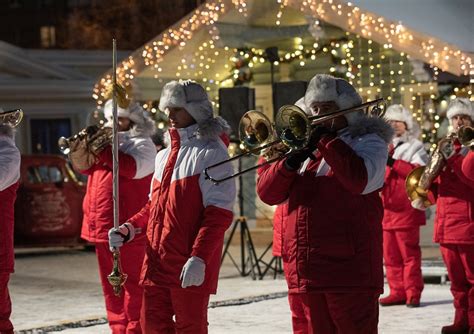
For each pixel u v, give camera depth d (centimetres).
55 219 2011
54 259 1911
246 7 1717
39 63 2647
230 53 1817
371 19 1576
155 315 687
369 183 604
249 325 1041
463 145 873
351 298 609
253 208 2091
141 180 881
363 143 614
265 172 635
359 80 1738
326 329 623
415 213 1159
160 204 684
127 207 876
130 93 884
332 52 1744
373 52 1723
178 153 686
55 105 2666
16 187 840
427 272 1419
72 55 2814
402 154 1160
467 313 962
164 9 3978
